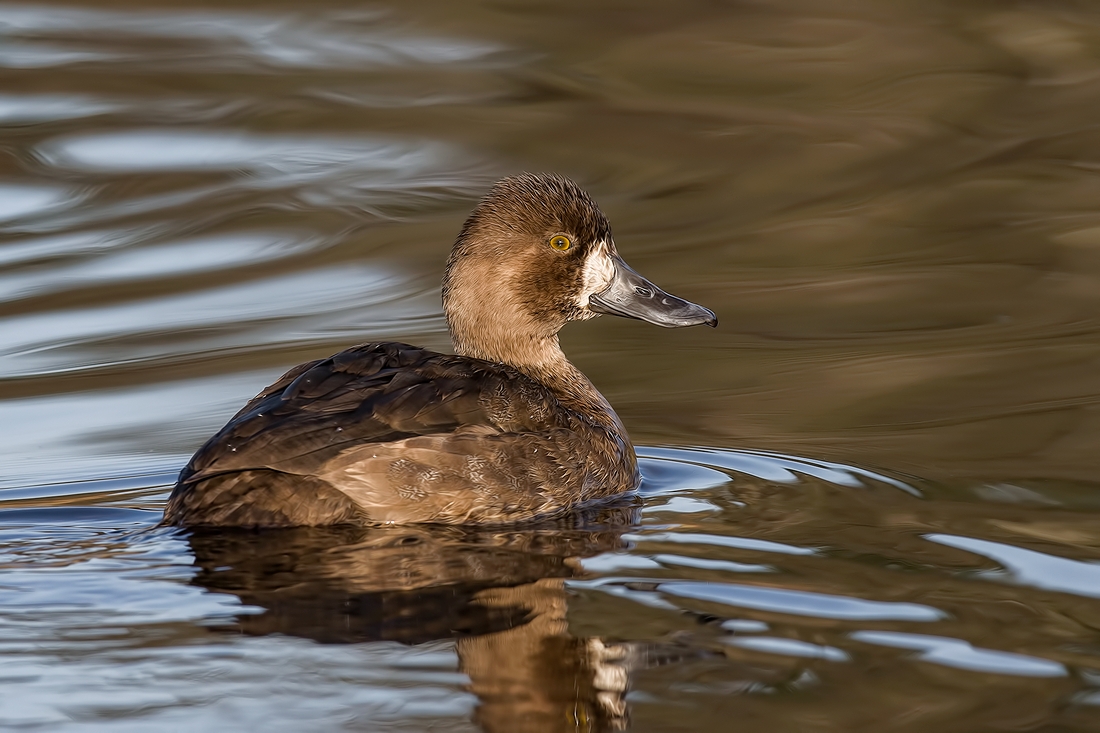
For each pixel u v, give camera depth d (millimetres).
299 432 8672
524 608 7711
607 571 8328
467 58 22625
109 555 8359
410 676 6848
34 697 6598
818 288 15383
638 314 10914
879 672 6992
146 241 16844
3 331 14422
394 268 16141
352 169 18984
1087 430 11664
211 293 15492
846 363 13555
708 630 7453
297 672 6887
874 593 8023
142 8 24906
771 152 19219
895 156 18969
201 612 7582
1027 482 10383
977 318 14539
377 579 8086
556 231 10719
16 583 7941
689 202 17828
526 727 6379
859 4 24031
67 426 12109
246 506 8547
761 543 8906
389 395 9102
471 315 10781
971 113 20062
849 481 10422
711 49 22469
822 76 21375
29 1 25078
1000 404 12367
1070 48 22000
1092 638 7406
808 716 6547
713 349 14203
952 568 8461
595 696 6715
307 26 24031
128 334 14352
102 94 21156
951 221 17047
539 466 9453
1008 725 6453
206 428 12078
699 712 6570
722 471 10742
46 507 9695
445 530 9000
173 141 19734
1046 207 17312
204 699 6598
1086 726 6445
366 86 21656
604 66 22094
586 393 10836
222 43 23391
